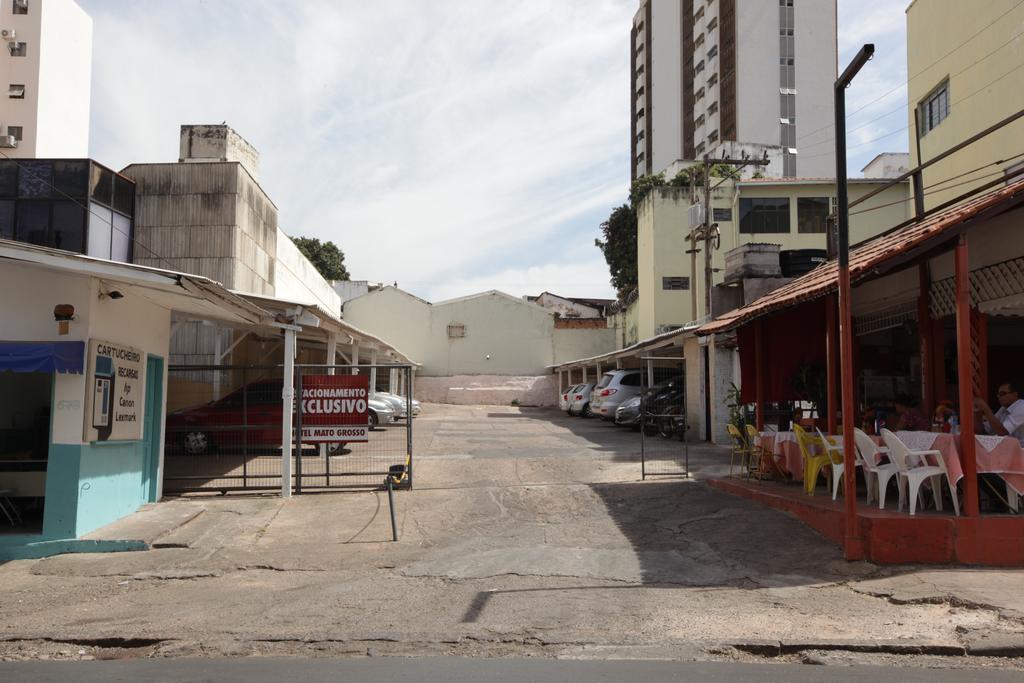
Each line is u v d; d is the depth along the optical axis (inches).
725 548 336.2
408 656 223.3
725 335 721.0
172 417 593.6
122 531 375.6
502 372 1839.3
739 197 1492.4
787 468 448.1
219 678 202.2
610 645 229.8
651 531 370.9
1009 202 303.7
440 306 1847.9
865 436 350.6
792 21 2260.1
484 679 198.2
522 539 365.1
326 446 485.7
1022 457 317.1
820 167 2234.3
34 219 860.0
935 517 309.1
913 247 309.1
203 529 390.6
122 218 936.3
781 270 796.6
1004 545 305.0
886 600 266.7
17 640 244.1
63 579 315.9
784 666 210.2
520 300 1857.8
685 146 2578.7
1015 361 524.4
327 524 400.8
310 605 276.8
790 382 482.6
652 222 1560.0
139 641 241.3
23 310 361.1
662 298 1541.6
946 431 355.6
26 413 441.4
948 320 438.6
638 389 1036.5
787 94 2240.4
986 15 627.5
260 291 1072.8
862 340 515.8
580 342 1854.1
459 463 591.5
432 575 313.1
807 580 292.5
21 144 1523.1
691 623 248.5
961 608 256.1
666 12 2728.8
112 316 389.4
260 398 612.7
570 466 571.2
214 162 957.8
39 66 1539.1
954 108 677.9
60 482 360.2
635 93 3068.4
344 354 1026.7
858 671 205.2
